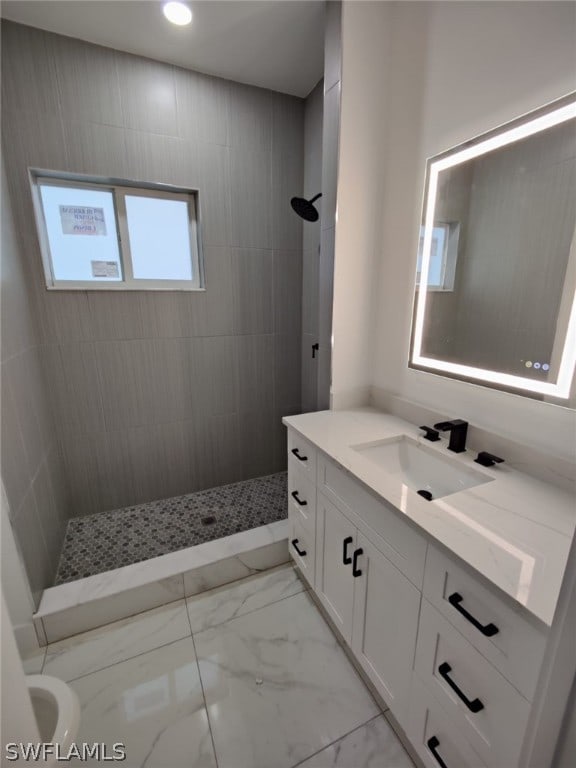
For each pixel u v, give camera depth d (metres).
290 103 2.04
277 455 2.54
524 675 0.62
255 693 1.20
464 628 0.74
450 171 1.20
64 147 1.63
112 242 1.91
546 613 0.57
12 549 1.25
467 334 1.21
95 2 1.37
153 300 1.98
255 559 1.68
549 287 0.96
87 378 1.92
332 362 1.59
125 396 2.03
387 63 1.38
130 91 1.69
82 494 2.04
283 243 2.21
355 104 1.36
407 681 0.94
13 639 0.43
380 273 1.57
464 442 1.19
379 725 1.11
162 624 1.45
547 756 0.42
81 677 1.25
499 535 0.77
